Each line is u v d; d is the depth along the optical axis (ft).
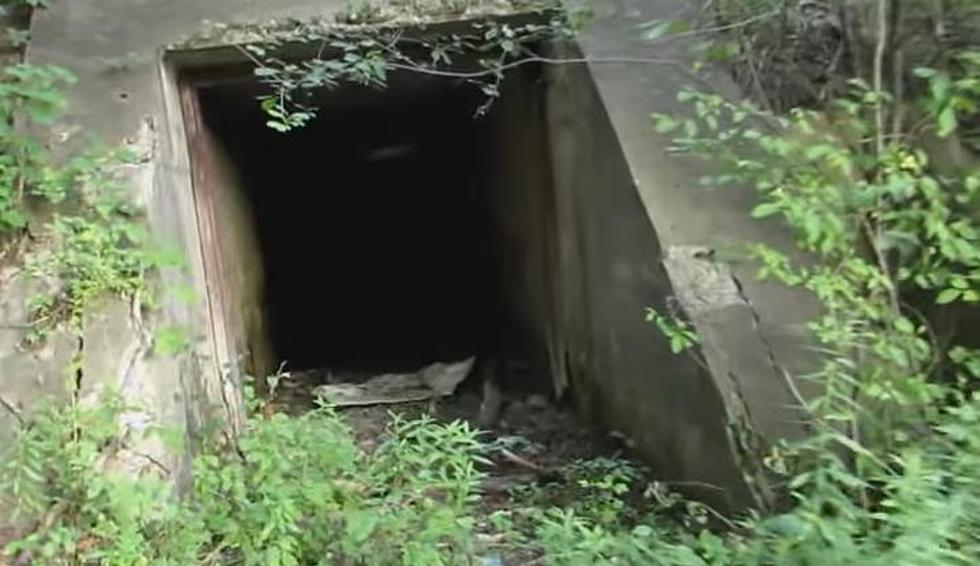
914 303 12.91
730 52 16.61
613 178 18.65
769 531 11.23
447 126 34.63
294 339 34.06
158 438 13.99
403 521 13.01
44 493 12.43
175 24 21.13
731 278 15.66
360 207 38.52
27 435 12.57
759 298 15.44
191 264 19.53
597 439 21.07
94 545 12.21
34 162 17.12
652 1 20.70
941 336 12.87
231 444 17.17
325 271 37.93
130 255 15.89
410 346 32.99
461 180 35.47
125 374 14.67
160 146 19.08
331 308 37.11
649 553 11.81
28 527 12.26
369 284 38.04
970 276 11.62
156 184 18.04
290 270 34.68
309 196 37.19
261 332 28.50
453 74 21.24
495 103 28.02
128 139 18.90
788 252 15.96
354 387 26.66
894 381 11.60
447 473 15.11
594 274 20.48
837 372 11.84
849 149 12.61
